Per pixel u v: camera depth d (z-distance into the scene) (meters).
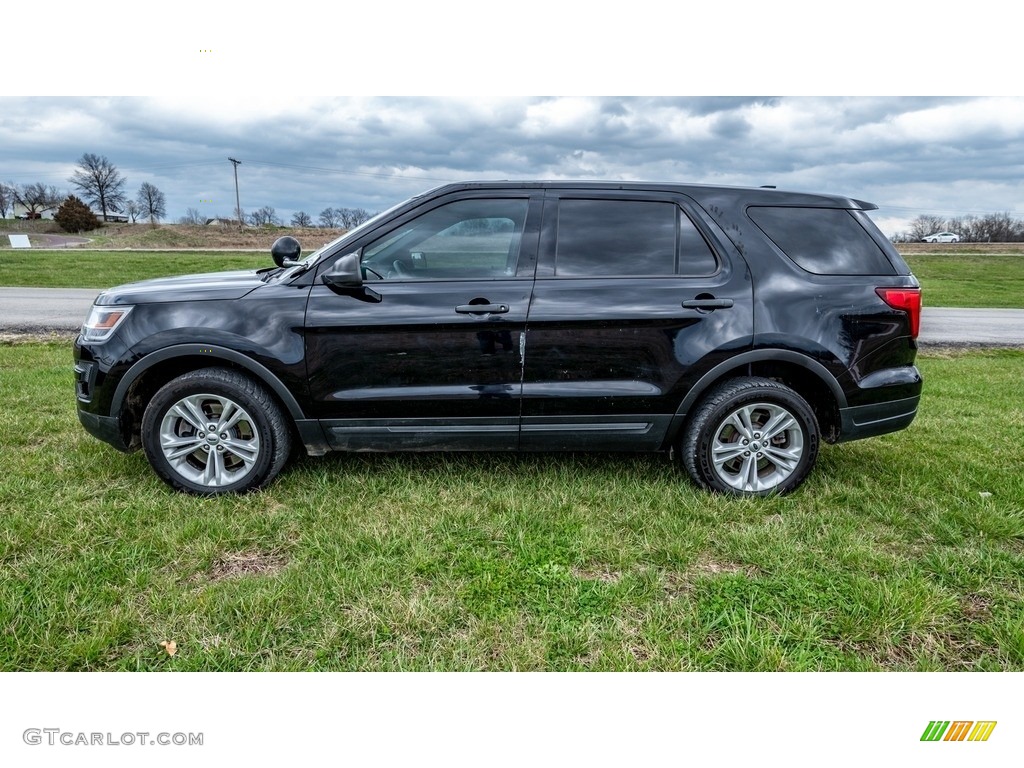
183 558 2.85
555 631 2.41
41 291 15.86
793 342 3.44
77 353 3.50
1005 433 4.98
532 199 3.53
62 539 2.95
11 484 3.51
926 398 6.48
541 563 2.86
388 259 3.48
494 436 3.53
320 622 2.43
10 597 2.50
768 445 3.57
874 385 3.52
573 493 3.58
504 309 3.37
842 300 3.48
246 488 3.49
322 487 3.57
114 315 3.41
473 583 2.69
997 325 14.27
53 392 5.64
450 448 3.57
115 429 3.45
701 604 2.59
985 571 2.86
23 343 8.88
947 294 22.36
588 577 2.79
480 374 3.43
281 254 4.04
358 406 3.43
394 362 3.41
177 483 3.48
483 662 2.25
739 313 3.44
